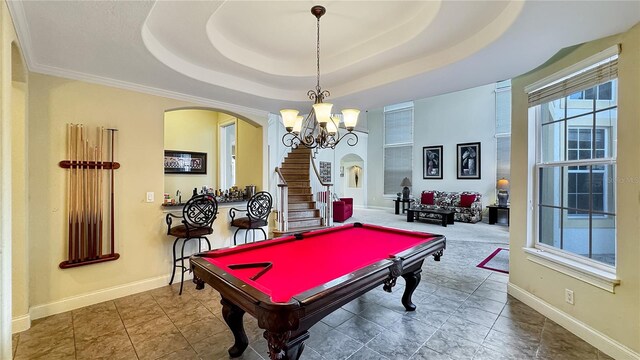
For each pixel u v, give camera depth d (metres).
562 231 2.62
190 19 2.19
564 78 2.48
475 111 8.82
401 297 3.09
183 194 5.66
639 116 1.87
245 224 3.91
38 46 2.31
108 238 3.11
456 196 8.62
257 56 3.17
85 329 2.46
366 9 2.29
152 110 3.40
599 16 1.78
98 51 2.41
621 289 1.98
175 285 3.50
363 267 1.82
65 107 2.84
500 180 8.00
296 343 1.44
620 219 2.00
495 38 2.12
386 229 3.20
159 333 2.40
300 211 6.23
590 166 2.35
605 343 2.07
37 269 2.69
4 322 1.60
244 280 1.64
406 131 10.49
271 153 6.55
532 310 2.76
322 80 3.51
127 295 3.19
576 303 2.32
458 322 2.55
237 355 2.09
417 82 3.12
